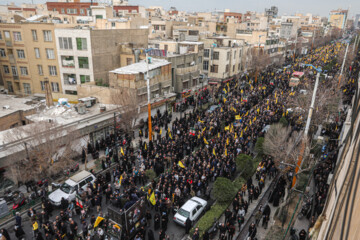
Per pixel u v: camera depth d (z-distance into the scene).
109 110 28.36
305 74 52.09
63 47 36.31
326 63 65.06
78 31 34.88
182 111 38.03
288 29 115.69
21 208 17.48
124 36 39.72
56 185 19.62
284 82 49.50
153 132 30.14
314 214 16.53
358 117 6.04
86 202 17.16
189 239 15.39
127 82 30.47
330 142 25.30
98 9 56.19
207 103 39.41
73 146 21.56
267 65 63.41
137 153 25.09
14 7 75.12
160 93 35.25
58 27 38.88
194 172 19.64
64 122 24.23
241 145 24.80
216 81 49.56
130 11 77.75
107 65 37.81
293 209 17.45
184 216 16.31
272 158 23.17
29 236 15.55
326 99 30.81
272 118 30.73
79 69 36.59
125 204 15.11
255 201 19.17
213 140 25.55
